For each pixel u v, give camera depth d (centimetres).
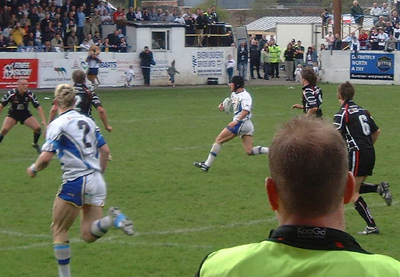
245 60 6725
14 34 5716
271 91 5678
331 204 409
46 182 2183
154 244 1512
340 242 407
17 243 1519
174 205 1884
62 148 1227
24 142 3006
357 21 7625
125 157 2648
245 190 2081
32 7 5950
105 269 1335
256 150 2311
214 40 6681
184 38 6344
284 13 12950
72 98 1261
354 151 1573
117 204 1894
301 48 6831
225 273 410
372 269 393
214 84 6519
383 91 5669
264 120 3797
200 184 2166
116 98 5028
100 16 6531
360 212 1606
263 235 1588
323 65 6744
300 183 406
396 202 1952
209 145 2952
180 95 5322
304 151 407
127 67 6041
